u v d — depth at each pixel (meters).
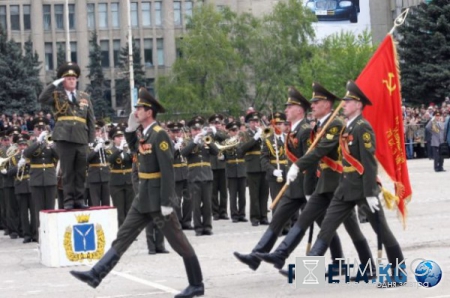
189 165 33.00
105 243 27.09
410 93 92.00
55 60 129.25
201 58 110.12
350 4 133.00
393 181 22.08
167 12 132.75
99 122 34.91
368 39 111.44
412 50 91.75
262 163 32.56
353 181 20.17
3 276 25.34
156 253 28.61
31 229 34.59
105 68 130.00
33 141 33.66
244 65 113.56
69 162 25.86
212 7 113.19
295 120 22.59
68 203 26.67
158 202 19.88
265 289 20.94
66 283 23.53
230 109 110.31
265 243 21.86
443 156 56.50
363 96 20.33
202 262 25.77
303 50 113.38
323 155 20.70
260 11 135.62
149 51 132.75
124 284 22.83
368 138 20.02
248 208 42.19
